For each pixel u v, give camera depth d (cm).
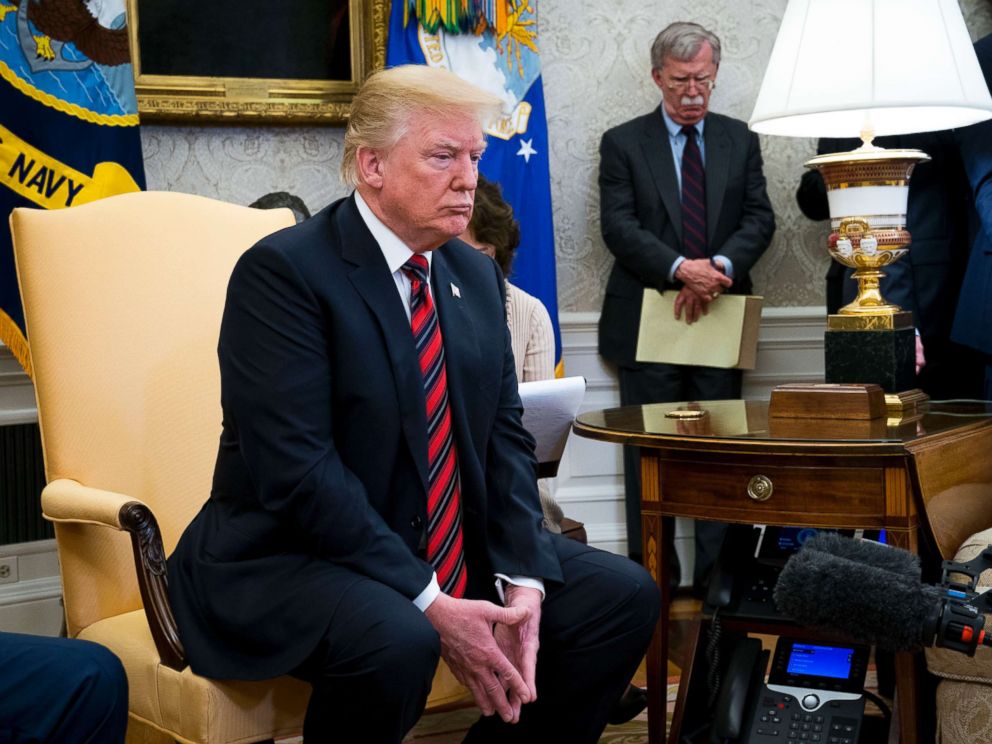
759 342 436
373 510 184
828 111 236
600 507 430
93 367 219
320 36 381
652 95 427
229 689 183
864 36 236
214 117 373
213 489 200
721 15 429
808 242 437
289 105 379
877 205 243
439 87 184
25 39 318
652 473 237
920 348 281
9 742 172
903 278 347
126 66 332
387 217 191
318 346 185
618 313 412
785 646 232
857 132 266
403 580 180
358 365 186
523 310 298
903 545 211
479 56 387
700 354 393
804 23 243
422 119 184
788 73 244
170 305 229
